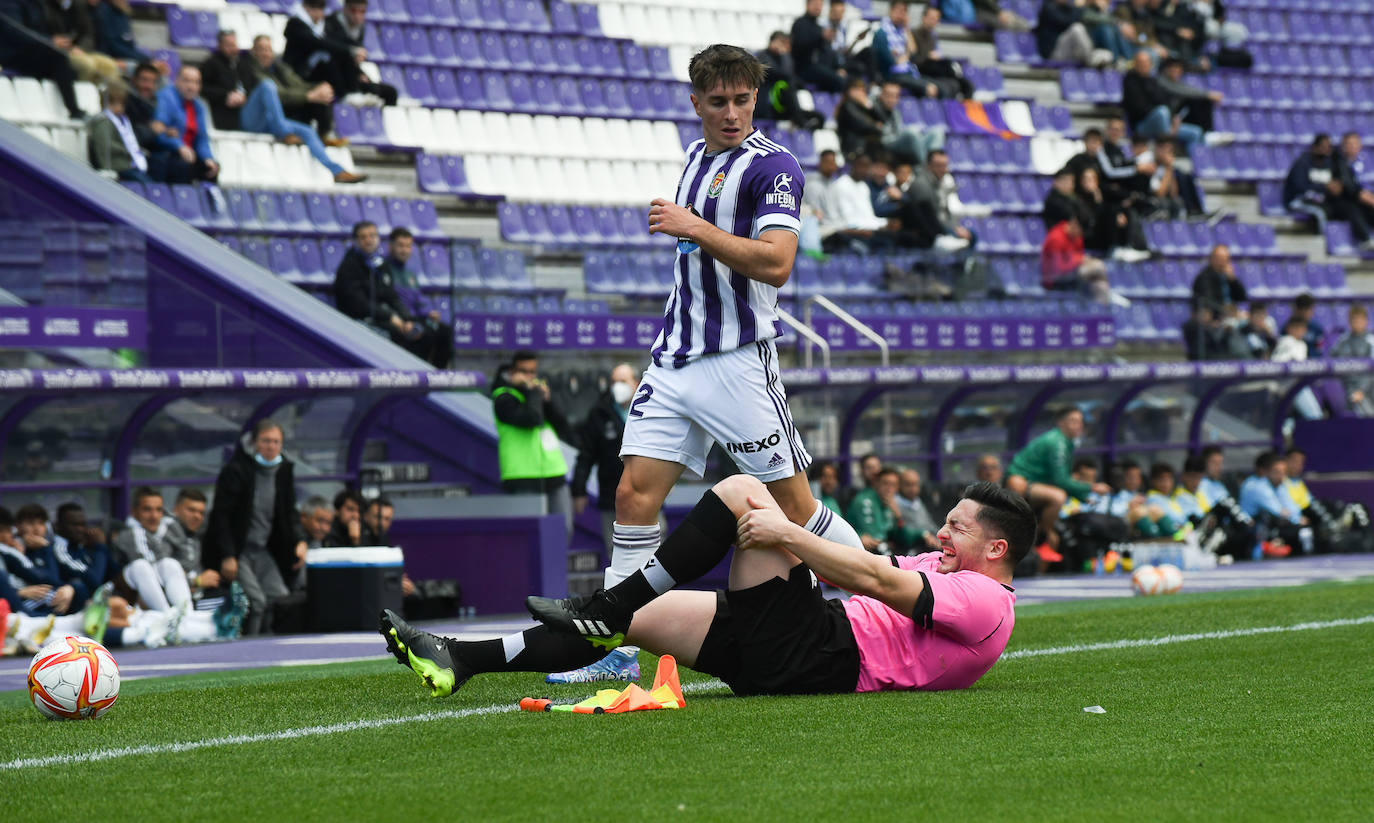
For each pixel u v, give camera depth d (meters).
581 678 21.03
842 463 49.28
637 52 69.88
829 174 58.66
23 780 14.56
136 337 39.19
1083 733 16.08
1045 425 53.66
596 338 46.69
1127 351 56.69
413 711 18.52
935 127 69.19
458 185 58.72
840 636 18.80
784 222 19.41
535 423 42.22
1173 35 82.44
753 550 18.39
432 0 66.31
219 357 40.44
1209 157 77.62
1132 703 18.20
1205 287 59.38
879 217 59.44
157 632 34.38
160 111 48.72
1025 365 52.69
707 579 46.38
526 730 16.61
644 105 67.62
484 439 44.88
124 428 37.81
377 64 61.84
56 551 34.41
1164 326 58.50
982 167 70.62
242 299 42.44
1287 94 84.75
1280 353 59.44
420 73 62.78
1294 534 54.22
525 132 62.88
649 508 20.36
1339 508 55.81
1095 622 29.75
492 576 42.72
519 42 66.94
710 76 19.69
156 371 36.44
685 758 14.84
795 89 66.38
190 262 42.56
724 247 19.17
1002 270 53.19
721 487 18.00
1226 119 81.31
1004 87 77.25
